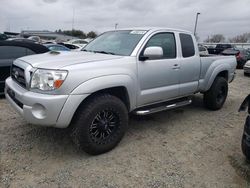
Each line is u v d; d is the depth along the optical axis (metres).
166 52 4.62
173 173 3.36
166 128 4.88
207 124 5.18
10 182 3.04
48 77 3.23
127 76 3.82
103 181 3.14
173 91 4.75
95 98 3.56
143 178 3.23
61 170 3.32
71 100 3.26
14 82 3.92
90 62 3.56
